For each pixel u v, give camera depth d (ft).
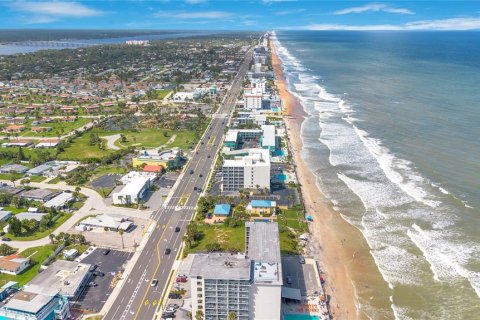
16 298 435.94
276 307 427.74
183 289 498.69
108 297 487.20
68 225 650.02
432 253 574.97
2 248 566.77
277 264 440.45
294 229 636.48
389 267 552.41
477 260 556.10
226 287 412.36
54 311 439.63
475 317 464.65
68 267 519.19
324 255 578.66
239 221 648.79
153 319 453.99
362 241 609.83
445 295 499.51
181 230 634.43
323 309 472.44
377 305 488.44
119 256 568.82
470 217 652.48
